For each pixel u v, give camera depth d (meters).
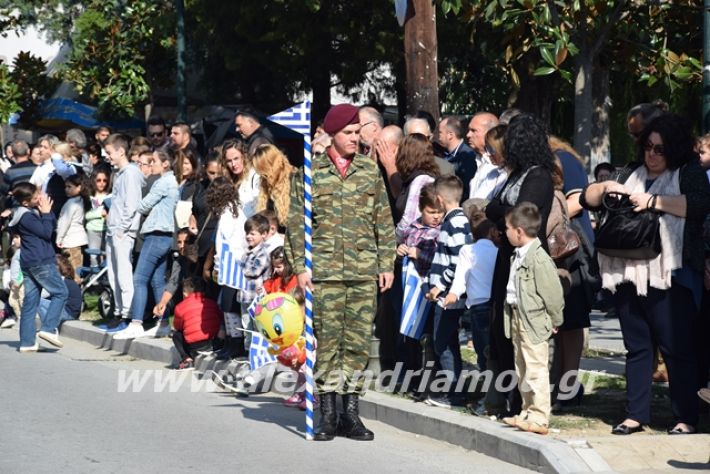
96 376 14.56
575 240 10.48
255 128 16.23
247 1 31.16
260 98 37.09
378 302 12.91
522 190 10.25
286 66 32.72
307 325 10.80
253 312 12.90
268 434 11.03
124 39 34.09
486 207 10.65
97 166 20.58
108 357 16.56
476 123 12.23
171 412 12.13
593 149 23.27
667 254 9.88
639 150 10.37
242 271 13.88
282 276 12.95
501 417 10.76
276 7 30.80
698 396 10.16
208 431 11.16
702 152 11.20
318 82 34.78
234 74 36.50
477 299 11.29
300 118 10.76
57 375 14.61
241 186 14.53
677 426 10.05
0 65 34.81
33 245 16.88
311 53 32.00
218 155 15.26
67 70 34.84
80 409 12.23
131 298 17.50
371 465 9.76
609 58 17.03
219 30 32.62
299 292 12.05
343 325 10.94
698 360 10.70
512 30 15.38
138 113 37.69
